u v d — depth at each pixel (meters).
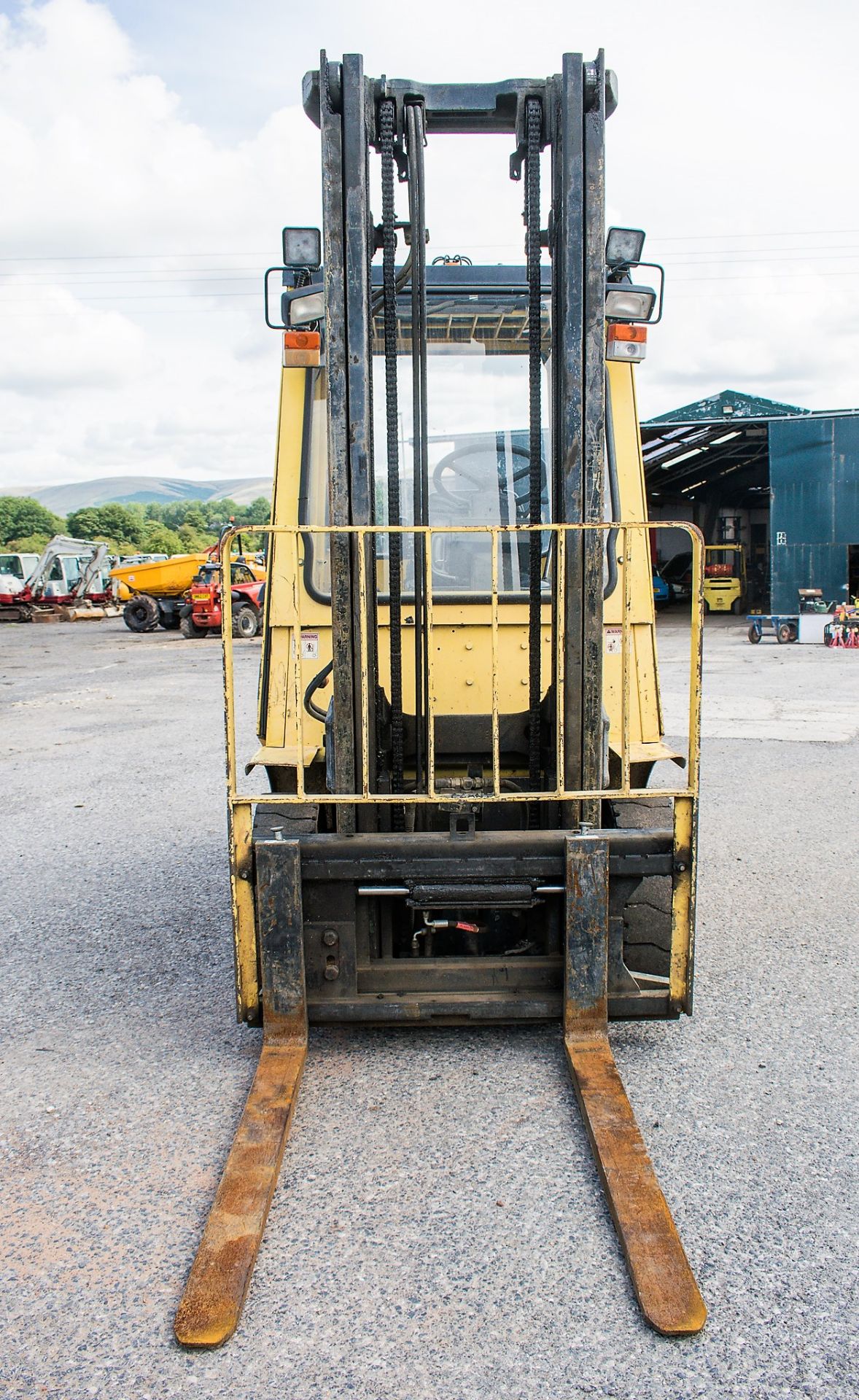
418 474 3.42
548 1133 2.87
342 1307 2.21
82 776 8.31
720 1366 2.03
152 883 5.42
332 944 3.18
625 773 3.10
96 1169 2.78
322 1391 1.98
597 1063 3.05
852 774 7.61
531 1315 2.17
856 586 23.23
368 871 3.11
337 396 3.13
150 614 27.30
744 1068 3.26
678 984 3.20
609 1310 2.18
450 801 3.08
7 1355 2.11
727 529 32.50
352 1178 2.67
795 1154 2.77
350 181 3.07
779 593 21.31
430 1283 2.27
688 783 3.10
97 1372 2.06
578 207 3.05
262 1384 2.01
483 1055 3.34
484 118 3.40
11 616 35.12
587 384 3.11
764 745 8.81
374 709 3.34
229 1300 2.19
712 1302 2.21
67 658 20.12
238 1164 2.64
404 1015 3.18
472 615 3.67
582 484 3.14
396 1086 3.15
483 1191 2.61
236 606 24.19
